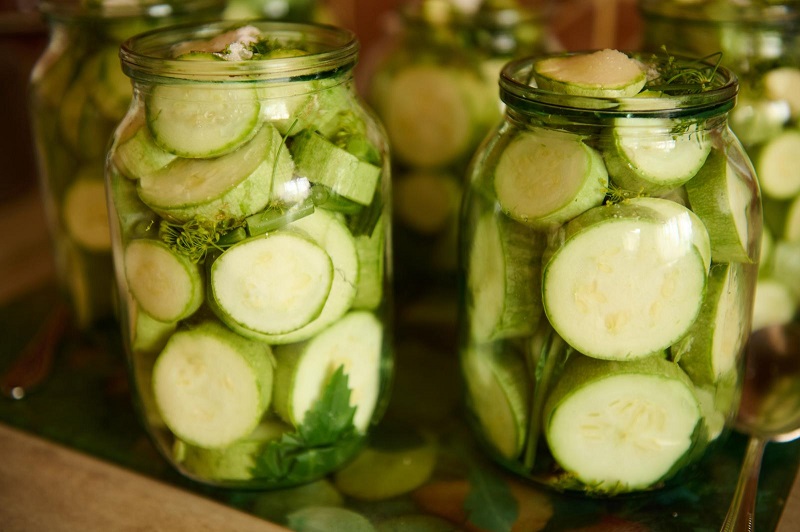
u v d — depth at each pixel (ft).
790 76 1.88
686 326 1.60
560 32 2.66
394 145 2.20
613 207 1.58
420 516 1.72
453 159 2.17
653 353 1.61
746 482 1.72
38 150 2.08
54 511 1.74
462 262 1.79
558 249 1.59
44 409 1.97
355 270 1.67
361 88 2.50
